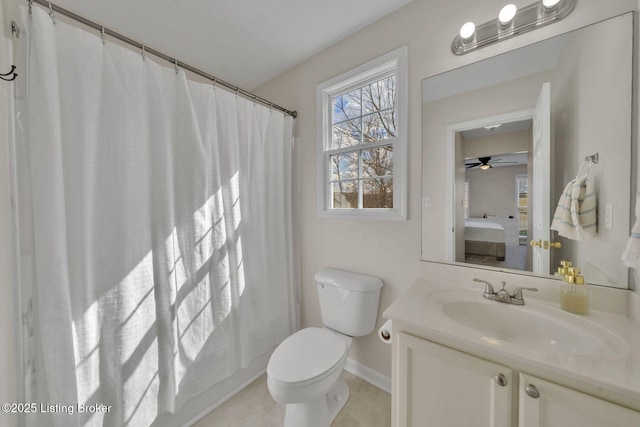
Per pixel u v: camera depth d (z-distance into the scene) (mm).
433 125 1389
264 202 1797
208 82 2152
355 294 1548
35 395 924
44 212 897
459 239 1326
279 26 1615
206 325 1419
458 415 844
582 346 834
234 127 1576
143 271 1166
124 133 1112
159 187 1237
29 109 889
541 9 1092
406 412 946
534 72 1127
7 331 828
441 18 1346
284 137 1966
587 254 1008
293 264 2025
